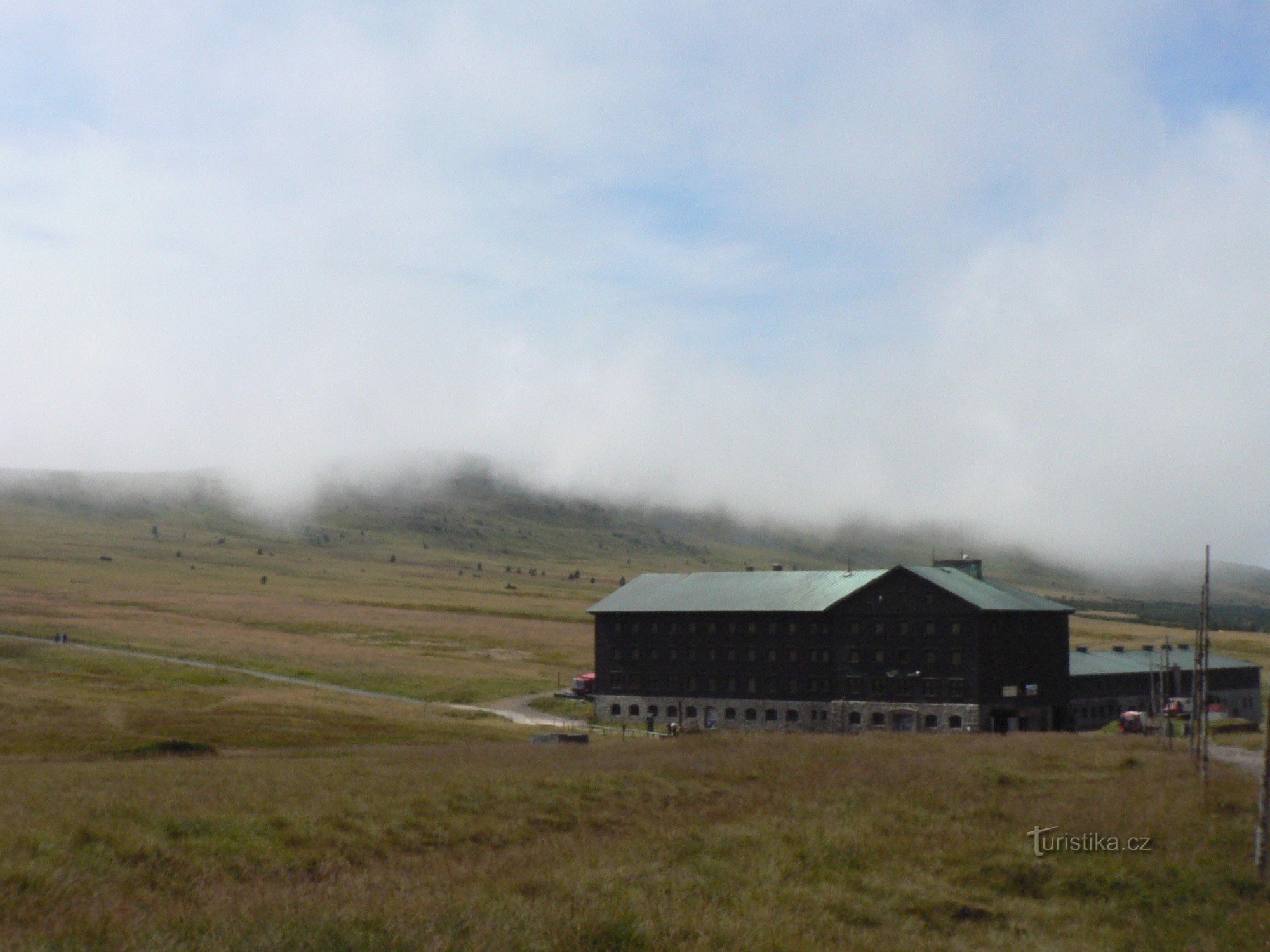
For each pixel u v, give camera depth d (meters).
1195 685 70.38
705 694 137.62
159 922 23.28
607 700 143.50
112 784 46.75
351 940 22.19
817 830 38.81
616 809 44.62
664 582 149.62
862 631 130.12
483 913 24.67
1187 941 27.72
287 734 97.25
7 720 95.44
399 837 37.00
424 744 96.25
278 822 37.53
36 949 20.42
